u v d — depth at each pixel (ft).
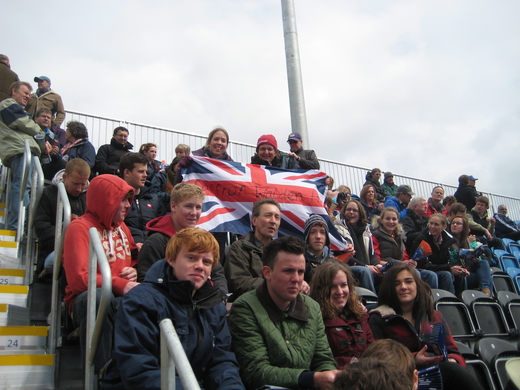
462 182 36.32
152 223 12.48
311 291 12.29
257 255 13.25
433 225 21.95
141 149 23.88
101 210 11.38
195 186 12.43
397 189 33.86
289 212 19.06
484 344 15.67
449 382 11.41
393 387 5.53
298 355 9.81
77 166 14.38
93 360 9.23
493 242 32.73
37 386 10.65
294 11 32.50
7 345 11.48
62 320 12.74
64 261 10.89
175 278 8.88
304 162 23.29
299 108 30.12
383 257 20.86
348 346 11.46
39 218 14.39
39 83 26.50
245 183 18.92
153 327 8.14
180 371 5.87
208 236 9.18
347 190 29.89
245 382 9.55
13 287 13.56
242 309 10.17
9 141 18.58
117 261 11.63
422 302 13.01
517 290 25.95
